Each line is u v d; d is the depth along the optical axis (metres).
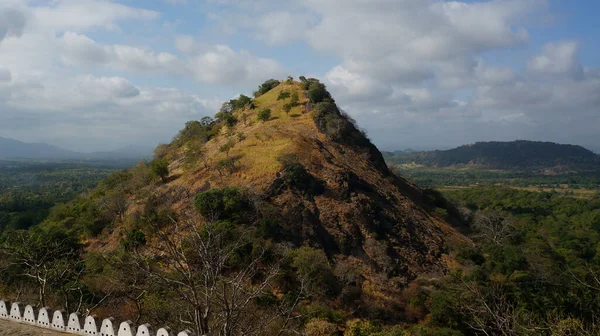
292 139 58.44
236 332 15.11
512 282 37.75
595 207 115.88
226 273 33.06
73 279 29.84
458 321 31.95
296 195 47.94
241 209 43.06
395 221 50.16
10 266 30.72
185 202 48.91
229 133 70.56
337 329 29.64
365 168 61.28
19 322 16.38
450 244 49.72
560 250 63.00
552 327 16.84
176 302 17.03
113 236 46.22
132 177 60.66
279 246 37.81
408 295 37.53
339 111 74.12
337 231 44.97
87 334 14.67
